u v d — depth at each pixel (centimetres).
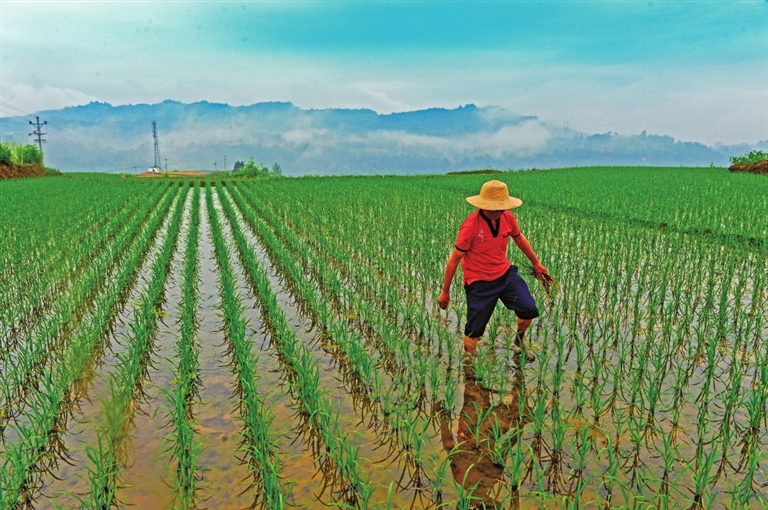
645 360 473
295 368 460
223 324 655
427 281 817
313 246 1187
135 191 2886
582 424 390
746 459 345
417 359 478
